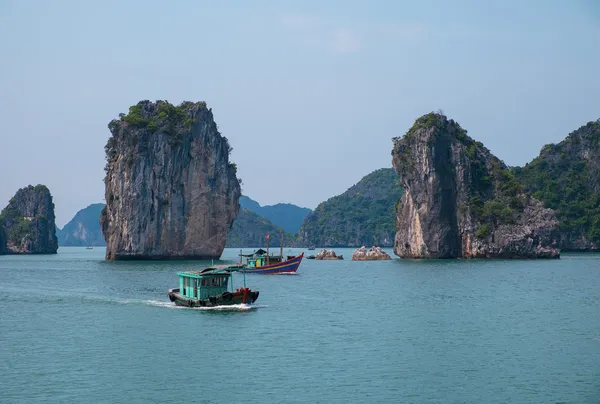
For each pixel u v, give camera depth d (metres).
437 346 60.22
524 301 89.62
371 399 45.81
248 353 57.62
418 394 46.81
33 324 71.00
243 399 45.72
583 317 75.69
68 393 46.81
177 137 193.12
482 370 52.53
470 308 82.88
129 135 193.50
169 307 82.69
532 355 57.06
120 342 61.78
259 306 84.06
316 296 96.00
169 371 52.09
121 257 194.00
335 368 52.94
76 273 142.88
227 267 84.69
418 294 98.50
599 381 49.75
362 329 68.00
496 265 170.50
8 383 49.03
